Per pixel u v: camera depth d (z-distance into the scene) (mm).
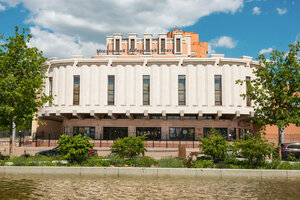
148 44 49625
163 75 34250
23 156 19234
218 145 16844
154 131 36250
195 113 33594
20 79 19891
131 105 33812
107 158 18312
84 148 16812
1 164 16547
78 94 34781
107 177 14062
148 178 13875
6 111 19391
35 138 33750
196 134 35750
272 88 19641
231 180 13438
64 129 37031
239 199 9875
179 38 49656
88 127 36625
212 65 34281
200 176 14461
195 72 34312
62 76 34906
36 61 20438
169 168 14688
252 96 20859
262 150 16109
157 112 33625
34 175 14562
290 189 11453
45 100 20969
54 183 12500
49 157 19234
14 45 19547
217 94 34188
